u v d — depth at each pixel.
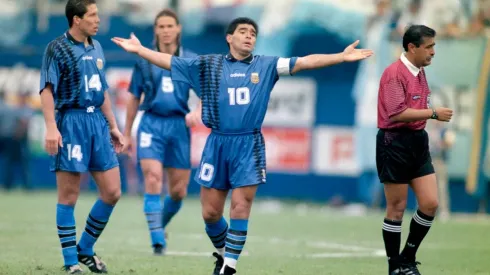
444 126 66.19
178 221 56.84
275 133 75.00
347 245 45.38
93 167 31.22
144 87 40.34
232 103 28.59
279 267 35.06
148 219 39.22
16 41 82.62
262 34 75.56
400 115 29.66
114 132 32.53
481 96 67.69
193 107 66.19
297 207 71.31
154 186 39.59
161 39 39.56
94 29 30.56
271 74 28.95
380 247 44.62
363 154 70.75
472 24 69.00
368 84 70.56
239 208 28.64
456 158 68.12
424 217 30.84
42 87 30.00
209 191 29.41
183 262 35.62
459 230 54.56
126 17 79.06
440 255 41.53
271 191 75.19
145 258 36.84
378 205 70.31
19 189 82.88
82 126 30.69
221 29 77.06
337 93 73.62
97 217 31.36
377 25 70.88
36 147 82.12
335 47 75.06
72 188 30.92
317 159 74.06
